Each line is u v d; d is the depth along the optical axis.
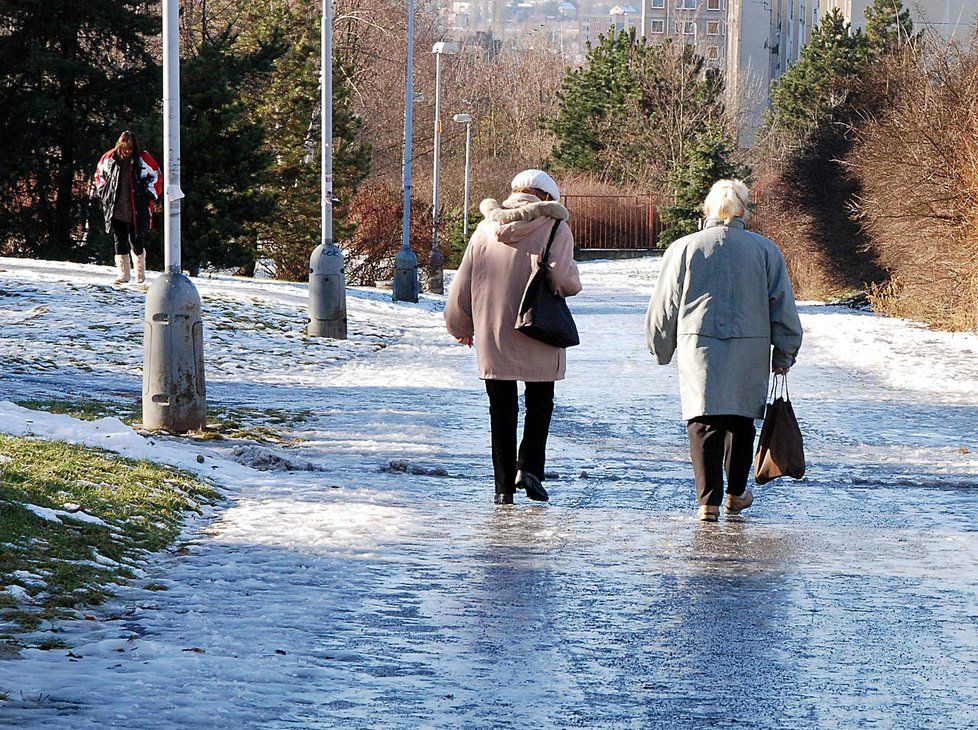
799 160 149.50
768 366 28.45
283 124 143.25
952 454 40.75
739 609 21.06
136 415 42.25
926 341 85.94
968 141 98.94
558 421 47.19
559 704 16.31
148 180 79.50
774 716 15.96
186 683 16.62
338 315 77.19
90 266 91.56
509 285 29.22
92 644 18.16
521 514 28.92
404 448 38.59
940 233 101.00
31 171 133.88
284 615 20.22
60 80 129.38
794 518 29.22
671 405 52.50
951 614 20.91
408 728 15.28
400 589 22.03
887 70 120.00
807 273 149.62
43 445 31.62
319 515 28.02
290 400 50.75
